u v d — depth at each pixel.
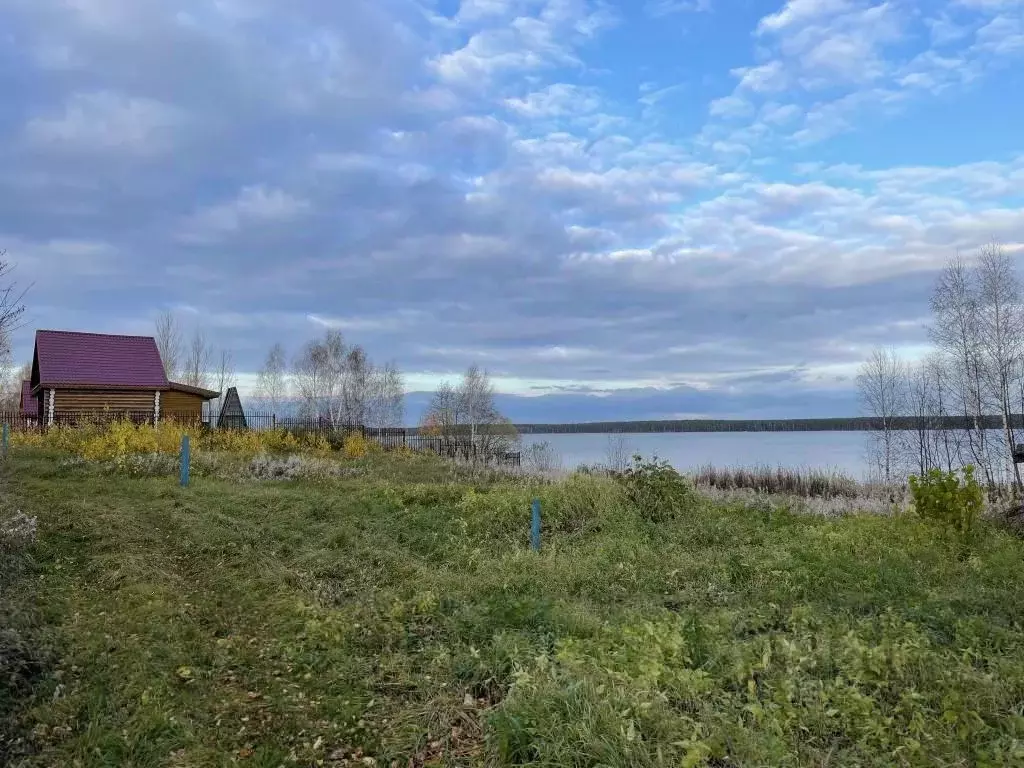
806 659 4.54
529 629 5.52
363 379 49.09
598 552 8.67
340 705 4.42
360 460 20.84
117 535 8.36
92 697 4.26
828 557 7.91
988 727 3.67
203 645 5.31
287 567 7.79
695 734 3.42
